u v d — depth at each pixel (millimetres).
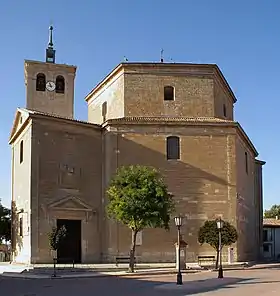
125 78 42250
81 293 22000
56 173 38312
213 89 42875
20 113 41938
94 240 39062
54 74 45625
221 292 21750
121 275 31062
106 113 45000
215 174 40094
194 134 40469
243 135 44000
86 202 39219
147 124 40125
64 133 39188
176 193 39469
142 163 39750
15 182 43438
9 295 21766
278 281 26859
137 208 32969
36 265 35250
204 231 36906
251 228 49188
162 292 22094
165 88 42438
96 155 40469
